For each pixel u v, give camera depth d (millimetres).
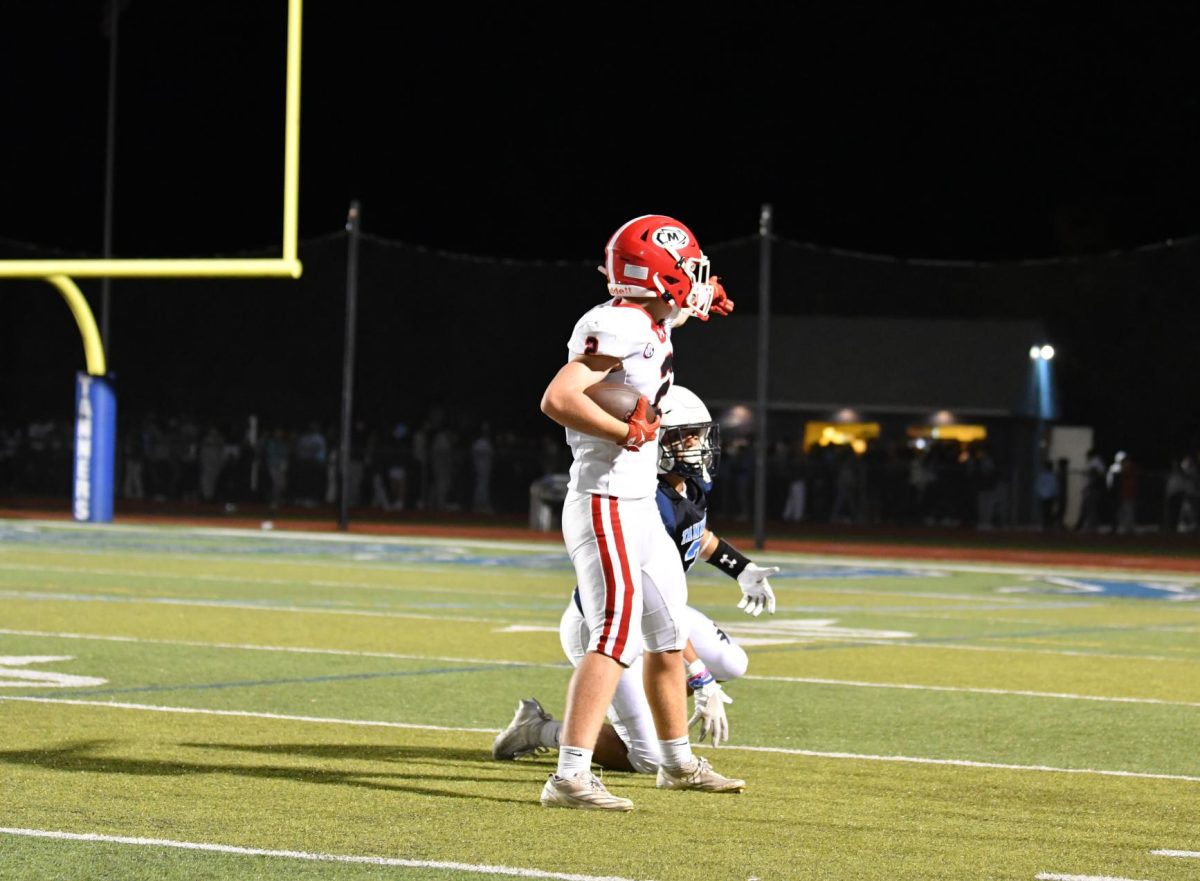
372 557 25969
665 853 6898
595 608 7680
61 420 49125
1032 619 18406
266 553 26094
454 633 15297
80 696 10922
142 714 10258
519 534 34188
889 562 28594
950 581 24469
